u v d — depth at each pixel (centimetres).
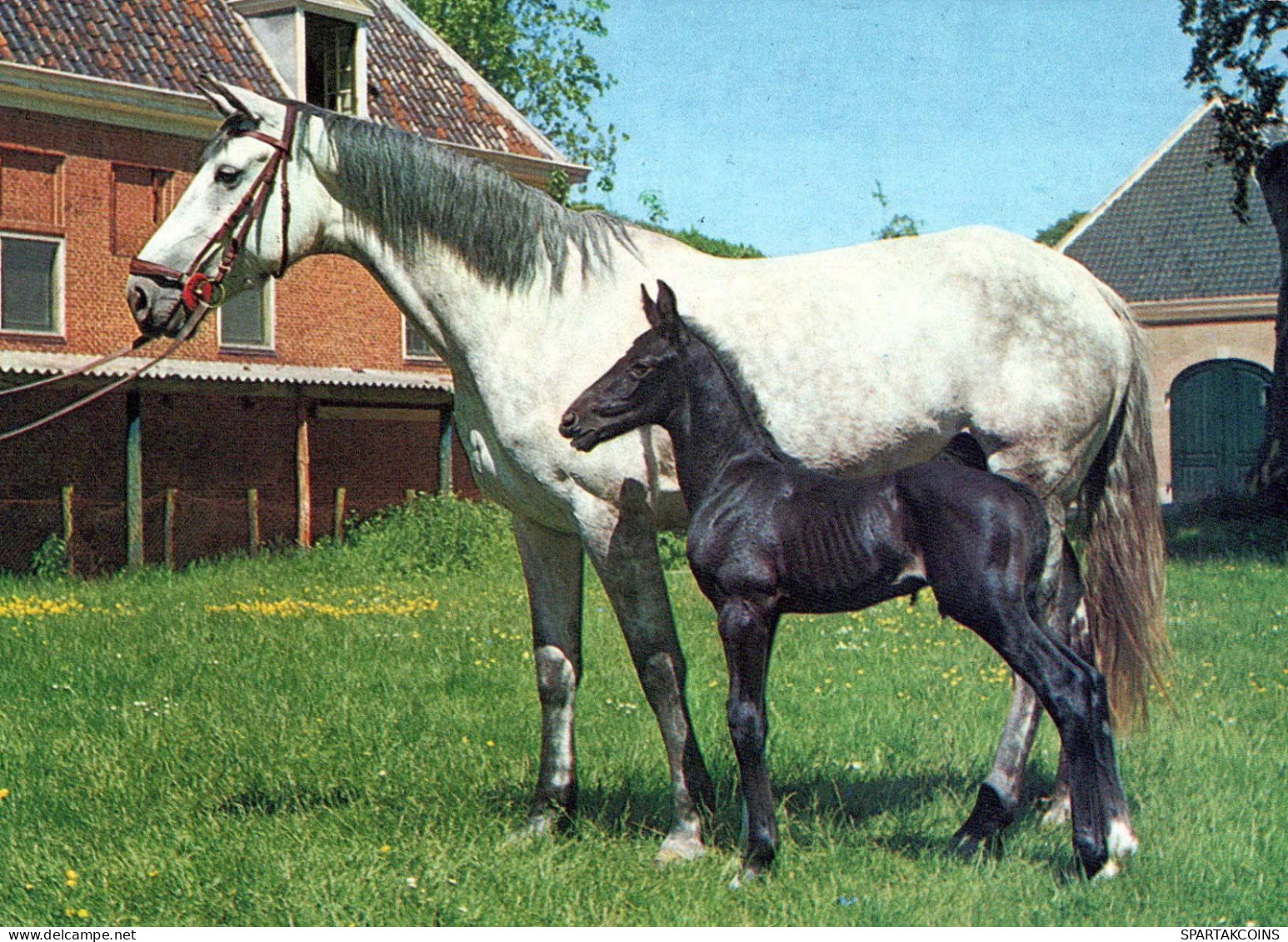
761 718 496
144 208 2186
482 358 561
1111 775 489
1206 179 3912
